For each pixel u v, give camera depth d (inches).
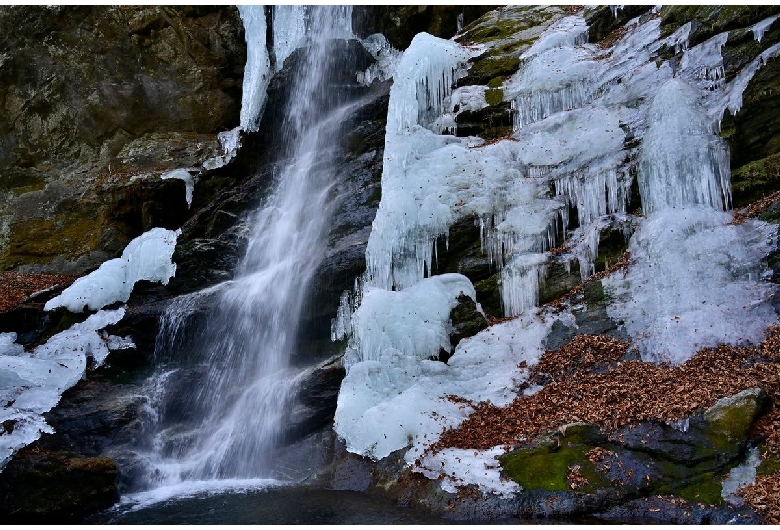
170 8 746.8
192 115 743.7
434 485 304.0
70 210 709.3
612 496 270.5
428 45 530.3
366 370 386.6
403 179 464.1
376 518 288.2
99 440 401.1
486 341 389.4
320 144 612.7
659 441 285.1
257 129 663.8
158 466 390.6
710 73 408.5
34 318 503.8
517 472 292.7
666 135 395.2
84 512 335.0
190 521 309.3
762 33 394.3
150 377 464.8
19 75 762.2
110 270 529.7
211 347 486.0
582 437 297.9
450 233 439.5
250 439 407.8
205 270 540.1
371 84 655.1
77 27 751.7
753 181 377.1
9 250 690.8
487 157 453.7
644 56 445.7
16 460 337.1
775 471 259.9
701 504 257.9
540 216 422.9
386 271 442.0
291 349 469.1
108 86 746.2
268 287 494.9
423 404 354.3
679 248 363.3
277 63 712.4
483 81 524.7
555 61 485.1
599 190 414.3
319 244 511.8
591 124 438.0
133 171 671.1
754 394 287.6
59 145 752.3
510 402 349.1
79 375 438.6
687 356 328.5
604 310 372.5
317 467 366.0
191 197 620.4
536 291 404.5
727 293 343.3
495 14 629.6
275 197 594.2
